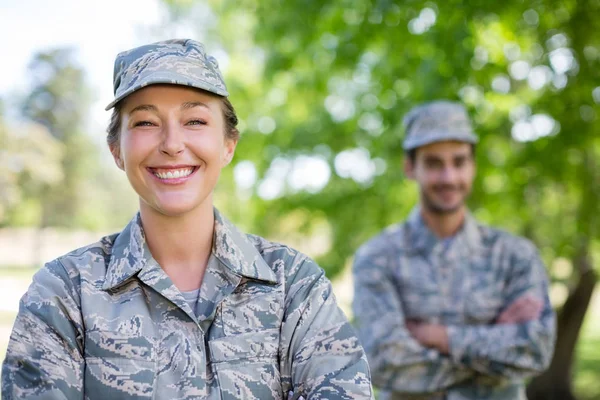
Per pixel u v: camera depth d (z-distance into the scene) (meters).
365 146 7.72
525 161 6.48
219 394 1.80
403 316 3.38
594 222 6.76
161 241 1.93
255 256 1.96
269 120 8.73
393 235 3.53
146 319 1.84
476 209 6.81
